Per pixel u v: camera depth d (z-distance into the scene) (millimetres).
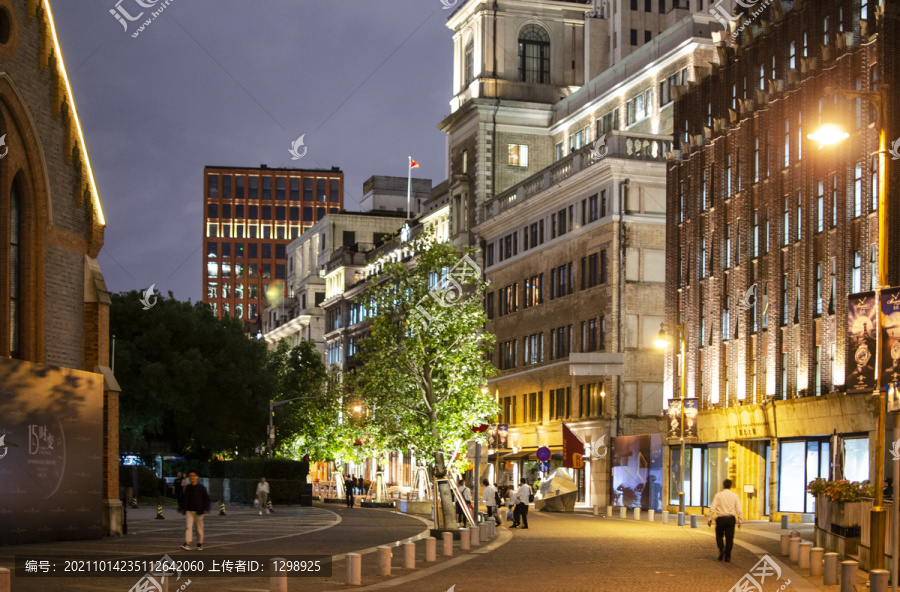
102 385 35344
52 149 35719
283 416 87562
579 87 94312
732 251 59719
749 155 58219
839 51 49438
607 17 103000
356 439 82750
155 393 75188
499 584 22125
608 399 71250
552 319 79750
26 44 34375
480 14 92688
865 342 23844
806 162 52156
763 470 57031
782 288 54812
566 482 67500
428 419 43500
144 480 76312
